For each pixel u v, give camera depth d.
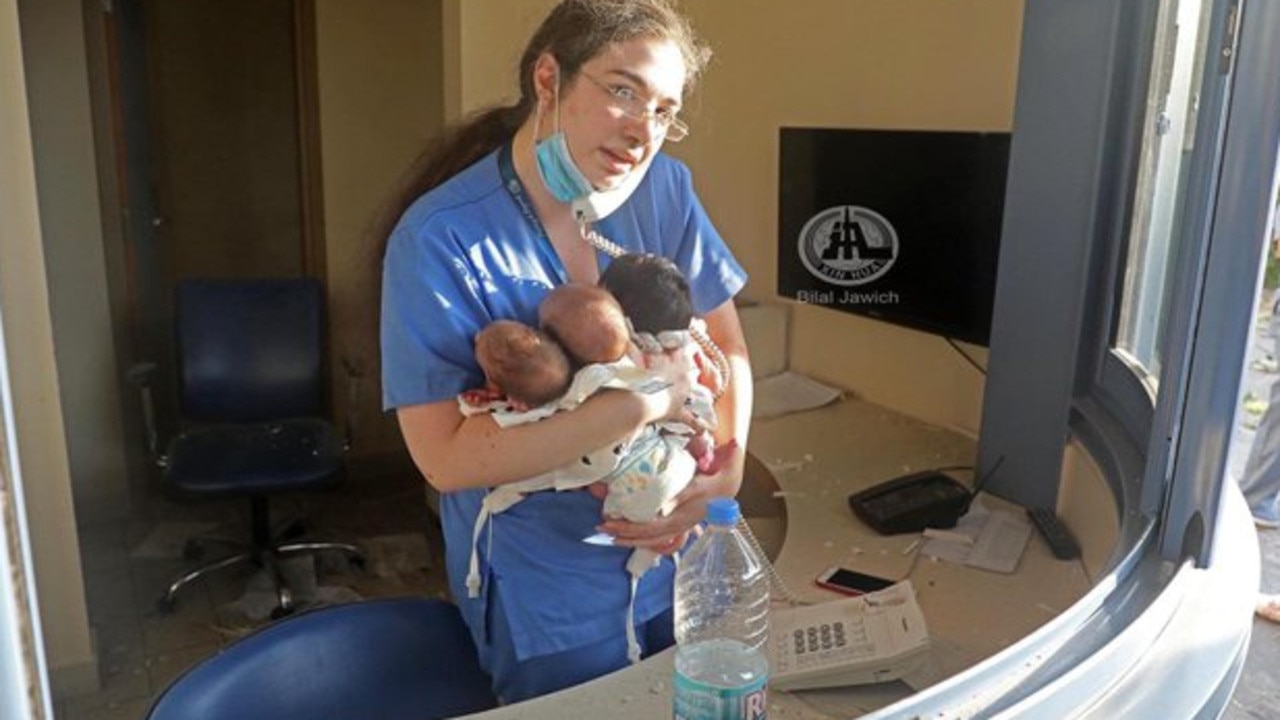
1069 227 1.76
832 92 2.56
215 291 3.19
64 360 3.28
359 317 1.56
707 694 0.96
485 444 1.09
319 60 3.45
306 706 1.28
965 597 1.55
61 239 3.20
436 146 1.29
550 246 1.22
